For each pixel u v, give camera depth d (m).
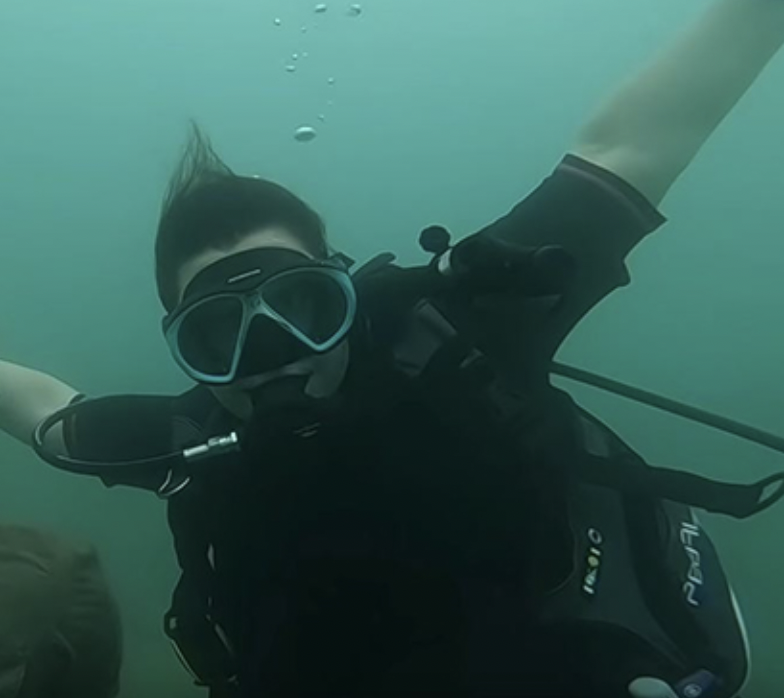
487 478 0.65
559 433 0.67
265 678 0.65
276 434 0.65
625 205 0.66
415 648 0.65
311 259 0.69
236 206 0.73
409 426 0.65
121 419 0.77
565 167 0.69
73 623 0.52
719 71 0.68
